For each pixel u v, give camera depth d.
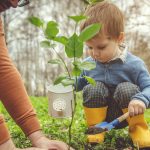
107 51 1.27
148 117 1.65
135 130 1.28
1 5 1.05
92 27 0.93
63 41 0.96
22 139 1.31
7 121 1.63
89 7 1.31
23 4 1.07
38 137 1.09
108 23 1.26
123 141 1.32
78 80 1.35
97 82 1.32
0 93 1.11
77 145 1.27
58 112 1.35
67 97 1.34
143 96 1.22
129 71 1.30
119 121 1.22
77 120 1.63
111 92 1.33
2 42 1.11
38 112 1.89
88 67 0.97
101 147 1.26
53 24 0.95
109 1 1.32
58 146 1.07
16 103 1.10
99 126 1.23
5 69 1.10
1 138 1.03
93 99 1.30
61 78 0.98
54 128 1.43
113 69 1.31
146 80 1.28
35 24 0.96
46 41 0.99
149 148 1.26
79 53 0.96
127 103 1.27
